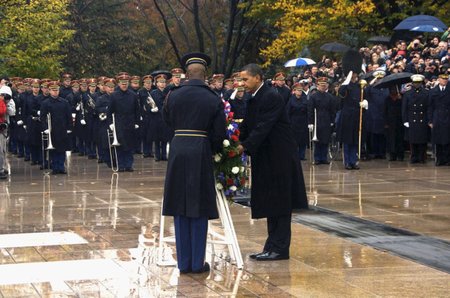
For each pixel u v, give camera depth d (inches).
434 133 1052.5
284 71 2009.1
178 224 475.2
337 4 1542.8
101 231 604.4
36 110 1122.0
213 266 491.2
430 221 645.9
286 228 507.5
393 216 671.1
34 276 465.1
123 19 2487.7
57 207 727.7
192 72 484.7
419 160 1111.6
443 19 1553.9
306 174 991.0
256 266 490.0
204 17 2309.3
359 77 1132.5
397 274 468.1
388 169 1034.7
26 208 724.7
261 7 1780.3
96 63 2411.4
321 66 1379.2
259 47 2214.6
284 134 498.9
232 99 1009.5
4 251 534.3
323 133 1101.7
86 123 1257.4
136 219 657.0
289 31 1626.5
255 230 603.5
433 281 452.1
